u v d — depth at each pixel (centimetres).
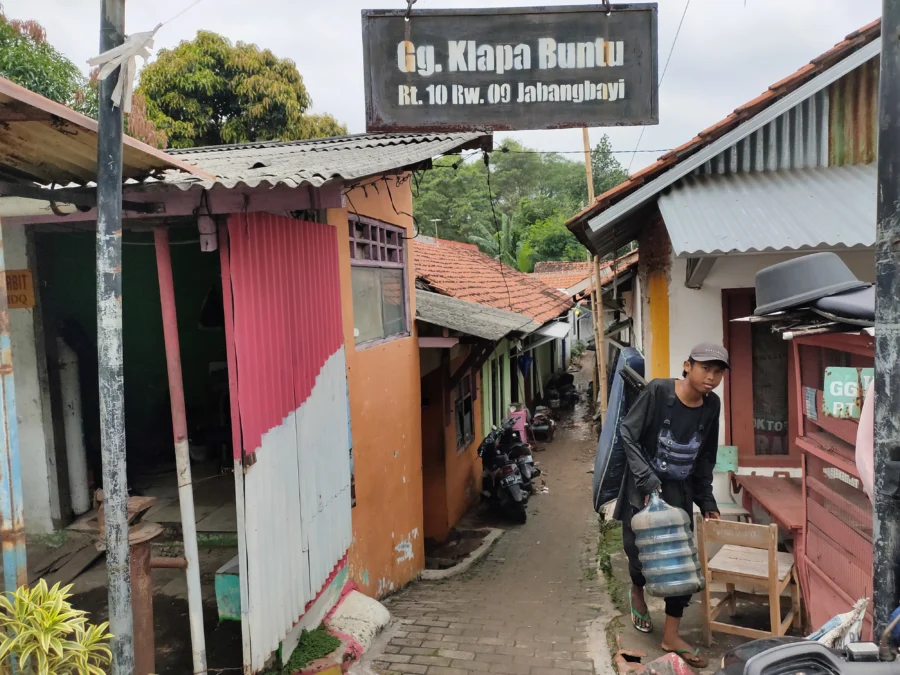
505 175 3953
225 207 311
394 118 352
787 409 573
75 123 217
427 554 801
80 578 439
